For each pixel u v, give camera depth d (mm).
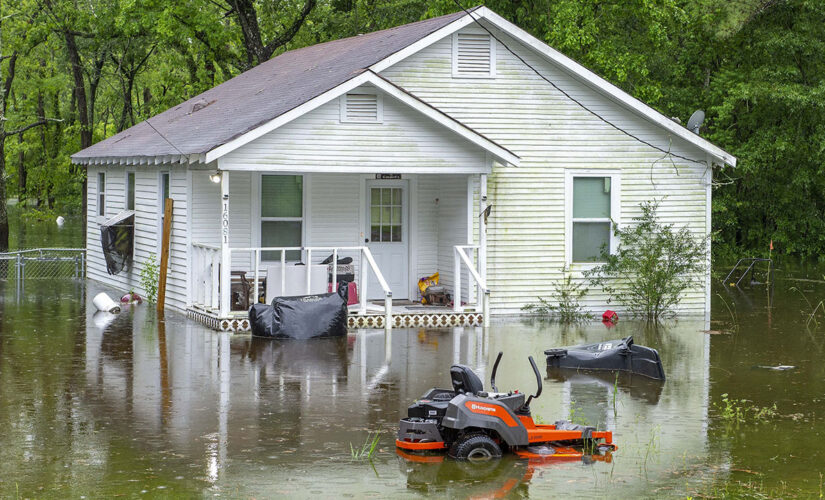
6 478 10211
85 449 11336
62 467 10633
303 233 23125
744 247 43094
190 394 14250
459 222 23016
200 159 19672
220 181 20234
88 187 31656
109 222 26578
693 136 23594
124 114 47438
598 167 23484
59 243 46812
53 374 15594
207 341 18938
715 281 32688
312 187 23156
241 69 44188
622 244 23547
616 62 34906
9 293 27156
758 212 42406
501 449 11484
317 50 29438
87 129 44250
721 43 39750
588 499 9758
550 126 23219
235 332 20188
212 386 14820
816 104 37094
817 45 37656
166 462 10836
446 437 11406
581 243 23609
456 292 21828
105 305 23109
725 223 41312
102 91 64562
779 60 38812
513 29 22688
